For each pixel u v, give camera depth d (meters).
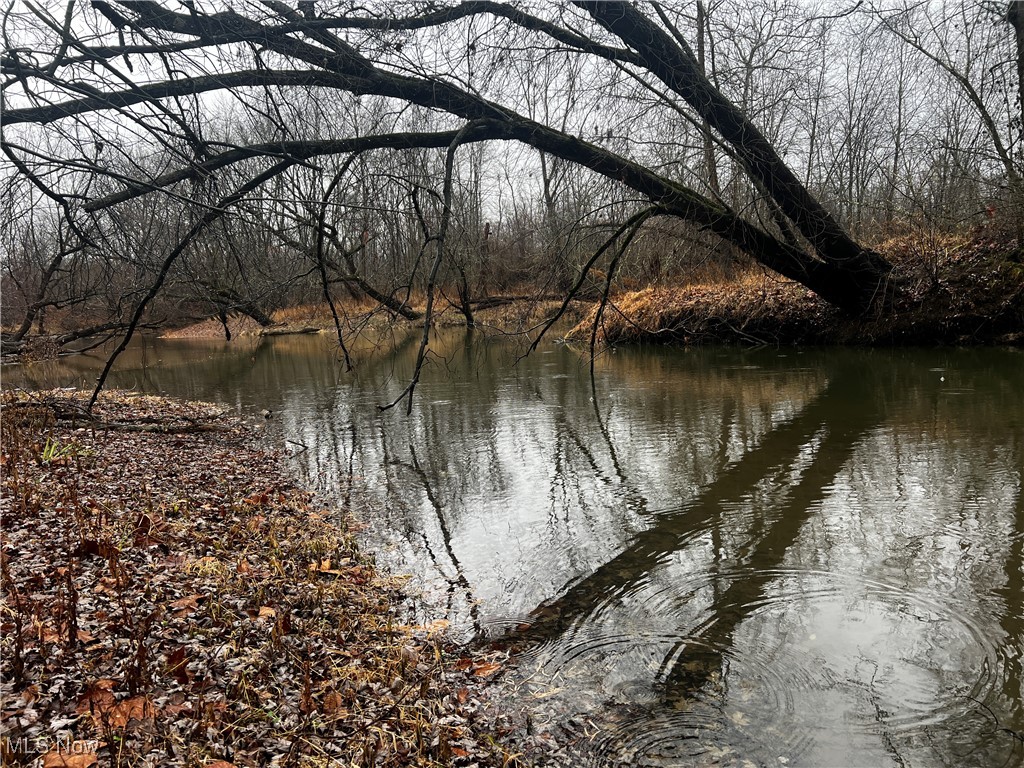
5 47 6.27
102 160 7.43
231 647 4.18
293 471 9.23
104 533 5.78
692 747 3.53
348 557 6.13
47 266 8.87
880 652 4.30
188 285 9.85
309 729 3.52
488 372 18.14
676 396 13.09
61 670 3.71
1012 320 15.05
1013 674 4.00
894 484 7.32
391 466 9.37
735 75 12.50
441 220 8.97
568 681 4.16
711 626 4.73
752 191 13.90
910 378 13.04
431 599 5.32
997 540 5.80
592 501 7.53
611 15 11.68
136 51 8.12
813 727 3.65
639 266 20.19
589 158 12.58
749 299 19.69
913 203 18.22
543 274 17.12
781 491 7.40
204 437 11.38
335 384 17.53
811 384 13.34
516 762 3.42
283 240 8.78
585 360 19.53
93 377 21.33
